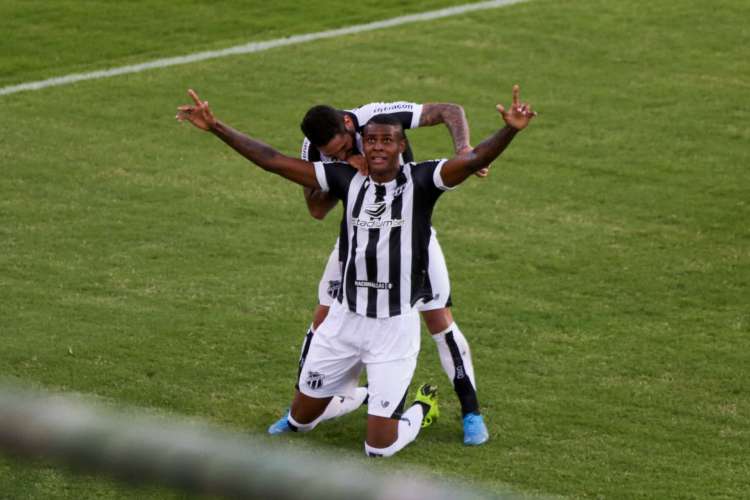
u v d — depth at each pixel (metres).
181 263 30.66
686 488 20.16
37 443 12.81
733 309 28.33
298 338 26.52
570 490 20.06
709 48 48.88
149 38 50.59
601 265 30.98
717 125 41.53
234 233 32.78
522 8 53.50
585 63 47.44
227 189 36.03
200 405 23.22
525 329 27.17
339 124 20.97
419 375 25.05
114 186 35.97
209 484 13.05
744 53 48.31
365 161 20.72
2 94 44.03
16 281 29.09
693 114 42.50
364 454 21.47
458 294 29.08
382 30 51.25
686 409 23.39
